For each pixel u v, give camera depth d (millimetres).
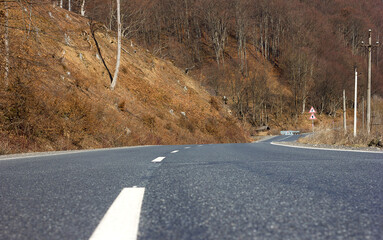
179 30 93125
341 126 15609
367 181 2459
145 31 80000
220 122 38281
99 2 51625
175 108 33250
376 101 61062
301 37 92750
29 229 1229
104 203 1766
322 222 1293
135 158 5672
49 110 13992
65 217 1437
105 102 22359
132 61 34594
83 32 29672
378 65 91812
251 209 1568
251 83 66625
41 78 16203
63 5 51906
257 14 96750
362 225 1237
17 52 14148
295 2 118438
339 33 110625
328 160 4496
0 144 10086
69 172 3434
